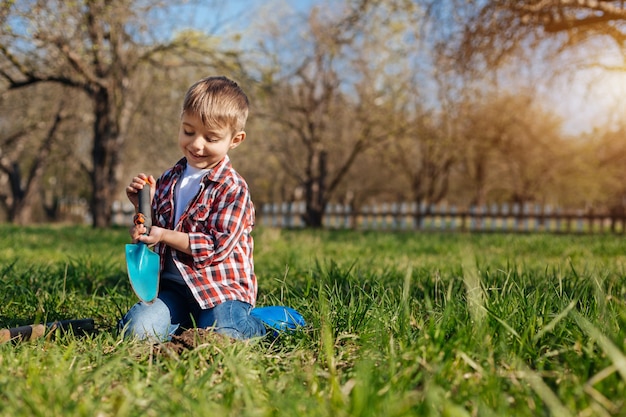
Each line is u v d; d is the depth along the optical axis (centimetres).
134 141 2462
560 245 955
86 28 1414
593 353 225
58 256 719
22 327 283
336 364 241
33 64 1521
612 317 263
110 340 272
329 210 2198
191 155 298
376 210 2136
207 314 288
